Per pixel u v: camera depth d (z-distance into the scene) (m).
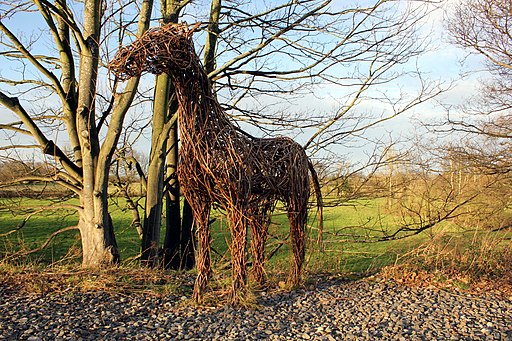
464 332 3.91
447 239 7.03
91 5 6.10
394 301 4.82
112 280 4.95
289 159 4.67
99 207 5.98
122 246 10.66
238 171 4.04
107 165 6.02
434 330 3.93
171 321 3.90
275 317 4.11
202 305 4.30
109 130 5.89
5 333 3.45
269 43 6.64
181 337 3.55
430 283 5.64
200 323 3.86
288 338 3.60
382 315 4.29
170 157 7.93
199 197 4.25
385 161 7.50
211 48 7.83
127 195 7.96
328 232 7.63
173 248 7.87
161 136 6.83
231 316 4.04
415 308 4.57
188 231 7.85
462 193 7.68
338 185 7.61
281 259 7.30
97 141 6.23
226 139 4.05
